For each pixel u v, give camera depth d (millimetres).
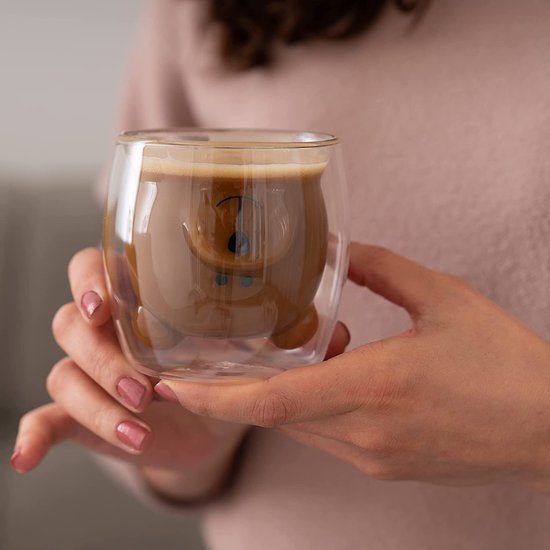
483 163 601
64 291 1214
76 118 1482
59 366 530
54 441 552
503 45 599
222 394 454
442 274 507
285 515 660
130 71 738
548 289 593
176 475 662
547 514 612
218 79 677
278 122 646
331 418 471
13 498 1124
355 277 513
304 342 472
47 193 1229
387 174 623
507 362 475
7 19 1440
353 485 641
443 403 469
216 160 439
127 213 457
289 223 447
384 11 621
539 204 587
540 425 476
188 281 448
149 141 448
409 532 633
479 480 509
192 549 1117
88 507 1119
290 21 628
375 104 624
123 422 507
